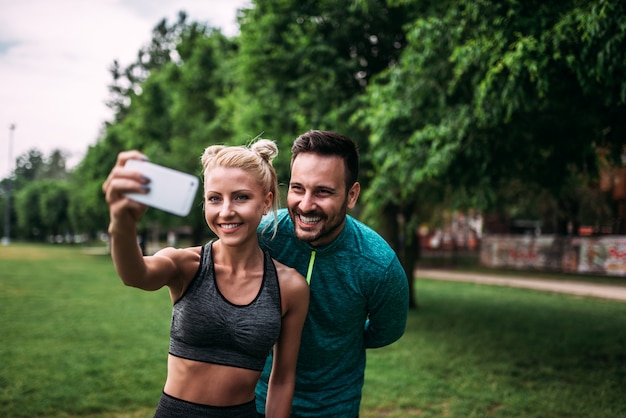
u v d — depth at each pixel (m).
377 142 7.04
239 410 1.63
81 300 11.44
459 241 33.28
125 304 10.97
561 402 4.77
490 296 13.57
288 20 9.30
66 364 5.87
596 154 6.81
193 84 17.92
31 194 59.38
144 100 23.47
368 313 2.19
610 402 4.80
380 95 6.82
